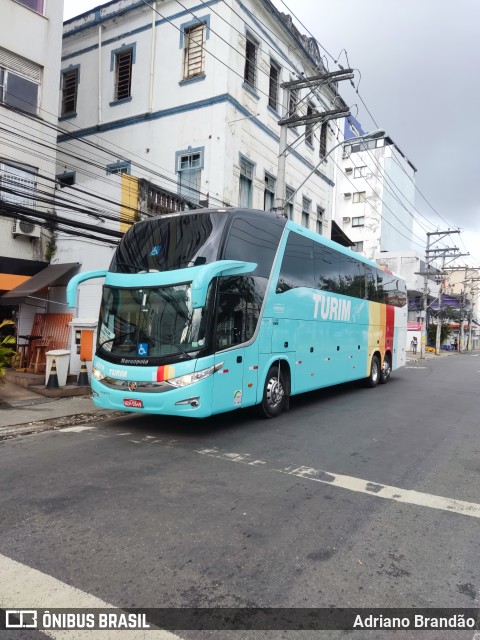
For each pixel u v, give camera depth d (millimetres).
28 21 14883
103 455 6242
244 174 16922
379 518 4352
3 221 14078
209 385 7098
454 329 63281
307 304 10086
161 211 14016
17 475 5367
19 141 14570
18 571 3291
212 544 3738
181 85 16641
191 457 6199
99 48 18859
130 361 7375
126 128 18000
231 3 15742
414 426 8617
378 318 14727
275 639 2643
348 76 13852
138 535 3867
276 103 18953
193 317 7176
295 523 4184
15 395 10750
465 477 5668
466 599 3074
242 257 7930
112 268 8297
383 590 3150
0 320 15039
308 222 22141
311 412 9789
